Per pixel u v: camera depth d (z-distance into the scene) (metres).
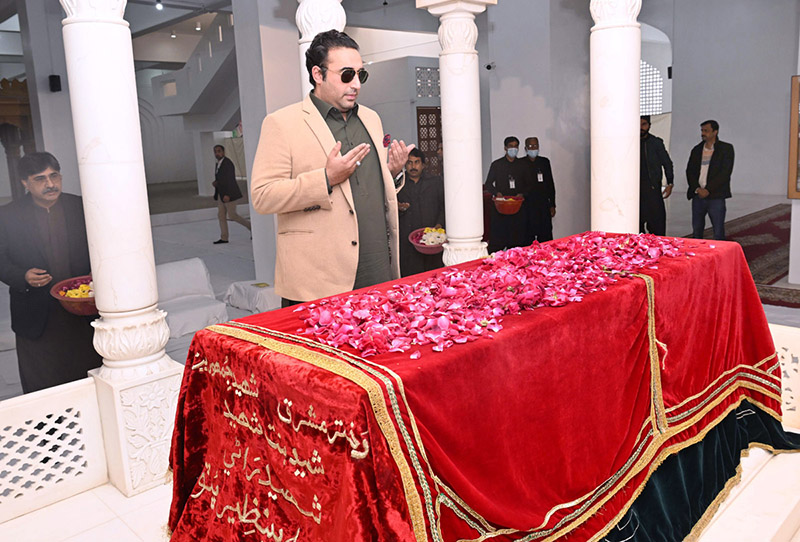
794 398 3.24
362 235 2.80
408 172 5.34
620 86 4.12
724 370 2.88
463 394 1.66
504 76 6.53
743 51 6.72
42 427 3.10
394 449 1.46
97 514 2.77
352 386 1.49
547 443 1.94
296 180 2.58
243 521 1.88
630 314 2.28
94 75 2.70
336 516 1.54
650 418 2.39
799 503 2.59
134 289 2.88
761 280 6.23
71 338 3.43
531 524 1.80
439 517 1.53
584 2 6.65
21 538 2.61
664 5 7.41
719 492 2.60
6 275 3.26
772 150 6.44
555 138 6.48
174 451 2.10
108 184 2.78
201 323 5.34
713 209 6.44
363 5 7.71
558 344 1.96
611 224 4.29
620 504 2.20
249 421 1.83
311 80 2.73
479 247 4.32
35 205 3.30
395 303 2.07
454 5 3.97
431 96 6.04
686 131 6.98
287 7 5.79
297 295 2.76
